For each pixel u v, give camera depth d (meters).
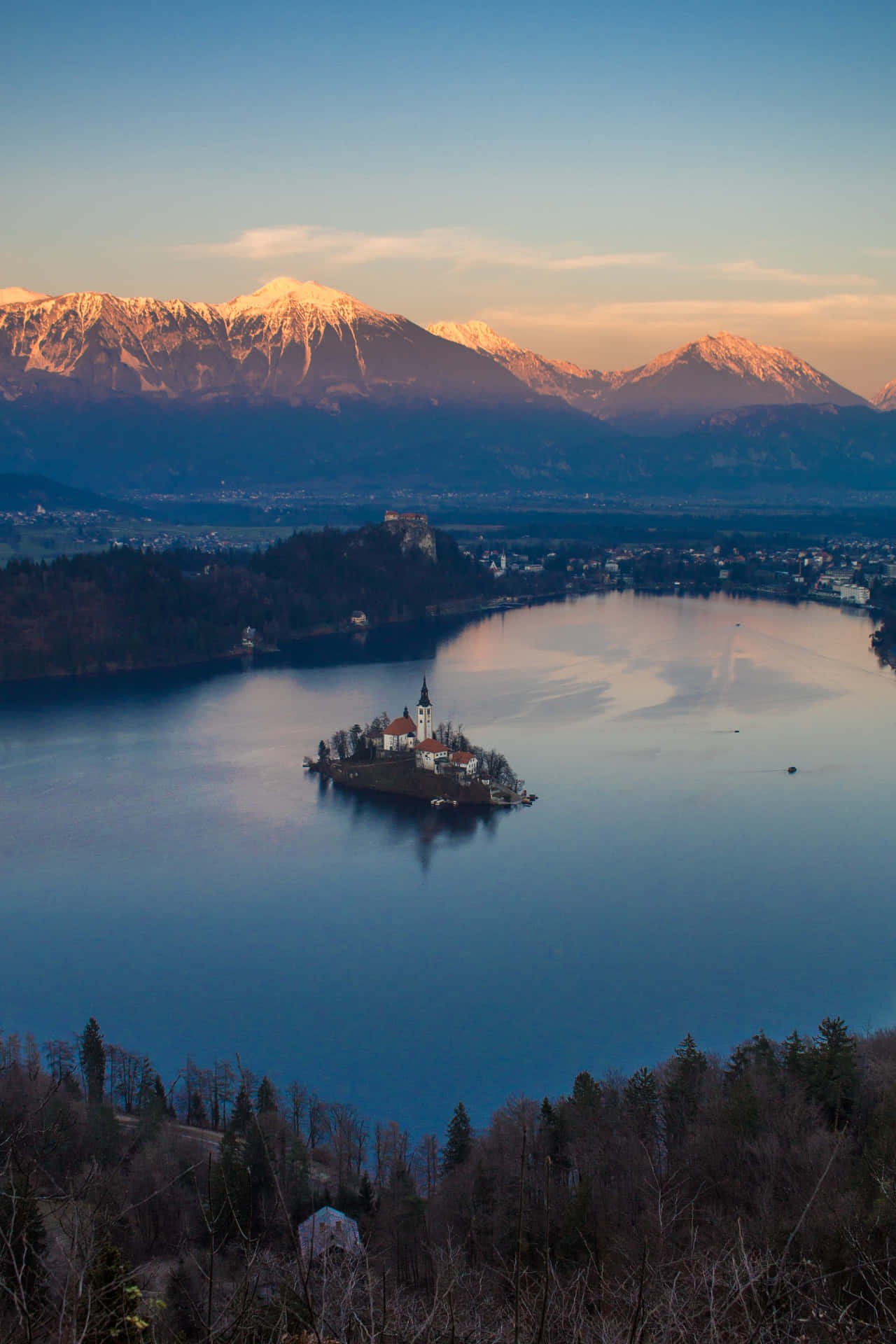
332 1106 111.19
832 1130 85.88
